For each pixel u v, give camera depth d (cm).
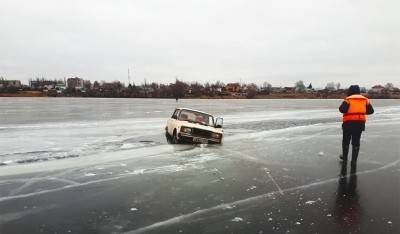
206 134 1506
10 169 990
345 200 738
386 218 639
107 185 831
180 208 679
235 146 1438
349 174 959
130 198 736
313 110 5481
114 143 1535
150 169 996
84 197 741
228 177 914
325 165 1070
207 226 593
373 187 836
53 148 1389
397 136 1753
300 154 1253
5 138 1705
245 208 683
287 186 838
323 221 622
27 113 4106
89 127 2308
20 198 730
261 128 2300
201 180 882
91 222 605
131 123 2655
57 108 5600
